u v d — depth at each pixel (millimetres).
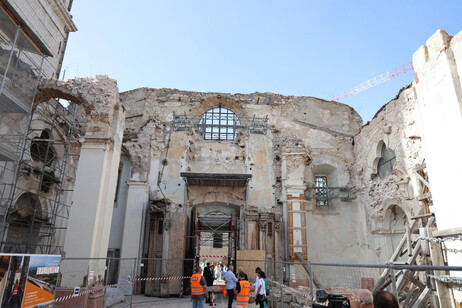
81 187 14883
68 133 19047
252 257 20375
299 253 21781
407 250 14555
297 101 27078
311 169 25328
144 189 22812
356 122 27125
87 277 13578
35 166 16656
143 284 21172
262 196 23844
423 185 16109
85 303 12891
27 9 16375
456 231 10750
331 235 23578
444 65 12375
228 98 26766
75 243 14125
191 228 23406
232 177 21859
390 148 19703
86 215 14500
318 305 5180
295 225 22406
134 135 24891
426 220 14984
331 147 25688
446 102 12117
